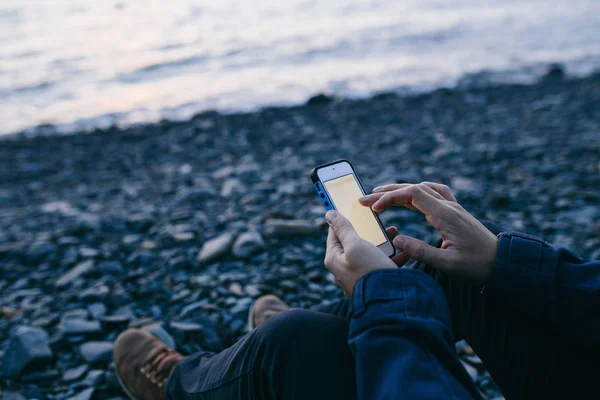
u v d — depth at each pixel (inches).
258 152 360.5
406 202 53.9
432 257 49.2
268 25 1334.9
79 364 108.0
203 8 1745.8
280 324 49.3
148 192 278.1
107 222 210.7
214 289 138.9
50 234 202.8
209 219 205.5
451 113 467.5
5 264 176.7
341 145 362.0
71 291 149.3
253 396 51.1
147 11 1742.1
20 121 568.1
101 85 753.6
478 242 48.4
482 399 37.7
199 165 339.0
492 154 288.5
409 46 976.3
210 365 59.2
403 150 328.5
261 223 194.1
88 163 376.8
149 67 864.9
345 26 1258.6
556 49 892.0
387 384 35.3
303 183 257.0
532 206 205.0
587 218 188.4
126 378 91.6
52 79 797.9
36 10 1792.6
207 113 532.1
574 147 298.0
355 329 41.1
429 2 1731.1
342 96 611.5
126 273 160.2
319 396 45.3
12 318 131.7
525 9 1515.7
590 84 569.3
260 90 674.8
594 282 45.9
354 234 48.6
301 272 148.5
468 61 823.1
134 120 557.3
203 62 891.4
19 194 305.4
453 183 238.1
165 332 111.3
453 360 37.8
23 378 101.6
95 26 1434.5
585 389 49.3
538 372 51.6
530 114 431.5
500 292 47.8
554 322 46.7
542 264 46.9
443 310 41.6
